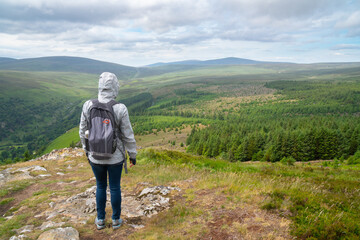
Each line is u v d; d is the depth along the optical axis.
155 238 3.17
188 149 117.19
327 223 3.32
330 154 68.75
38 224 4.03
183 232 3.35
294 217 3.52
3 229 3.91
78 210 4.55
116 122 3.00
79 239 3.27
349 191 6.32
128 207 4.63
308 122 135.88
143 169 10.62
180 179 7.33
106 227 3.61
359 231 3.21
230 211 3.91
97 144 2.82
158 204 4.62
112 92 3.12
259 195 4.53
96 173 3.25
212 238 3.14
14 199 6.82
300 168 15.90
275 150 71.94
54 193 6.41
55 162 14.36
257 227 3.33
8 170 11.42
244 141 82.19
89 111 2.99
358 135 74.00
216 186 5.52
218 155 87.50
